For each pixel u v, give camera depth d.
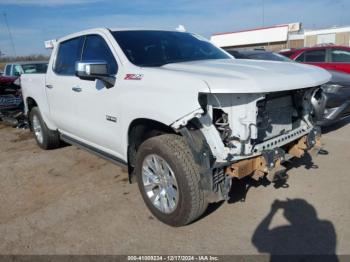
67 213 3.64
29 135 7.38
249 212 3.41
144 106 3.13
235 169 2.87
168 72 3.04
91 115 4.07
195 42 4.39
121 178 4.51
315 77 3.24
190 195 2.92
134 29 4.12
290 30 45.41
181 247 2.94
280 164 3.16
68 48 4.68
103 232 3.24
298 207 3.46
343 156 4.81
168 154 2.97
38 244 3.11
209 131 2.85
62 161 5.34
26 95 6.03
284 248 2.85
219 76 2.80
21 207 3.86
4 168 5.19
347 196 3.63
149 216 3.47
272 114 3.24
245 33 48.88
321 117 3.75
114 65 3.67
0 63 41.31
